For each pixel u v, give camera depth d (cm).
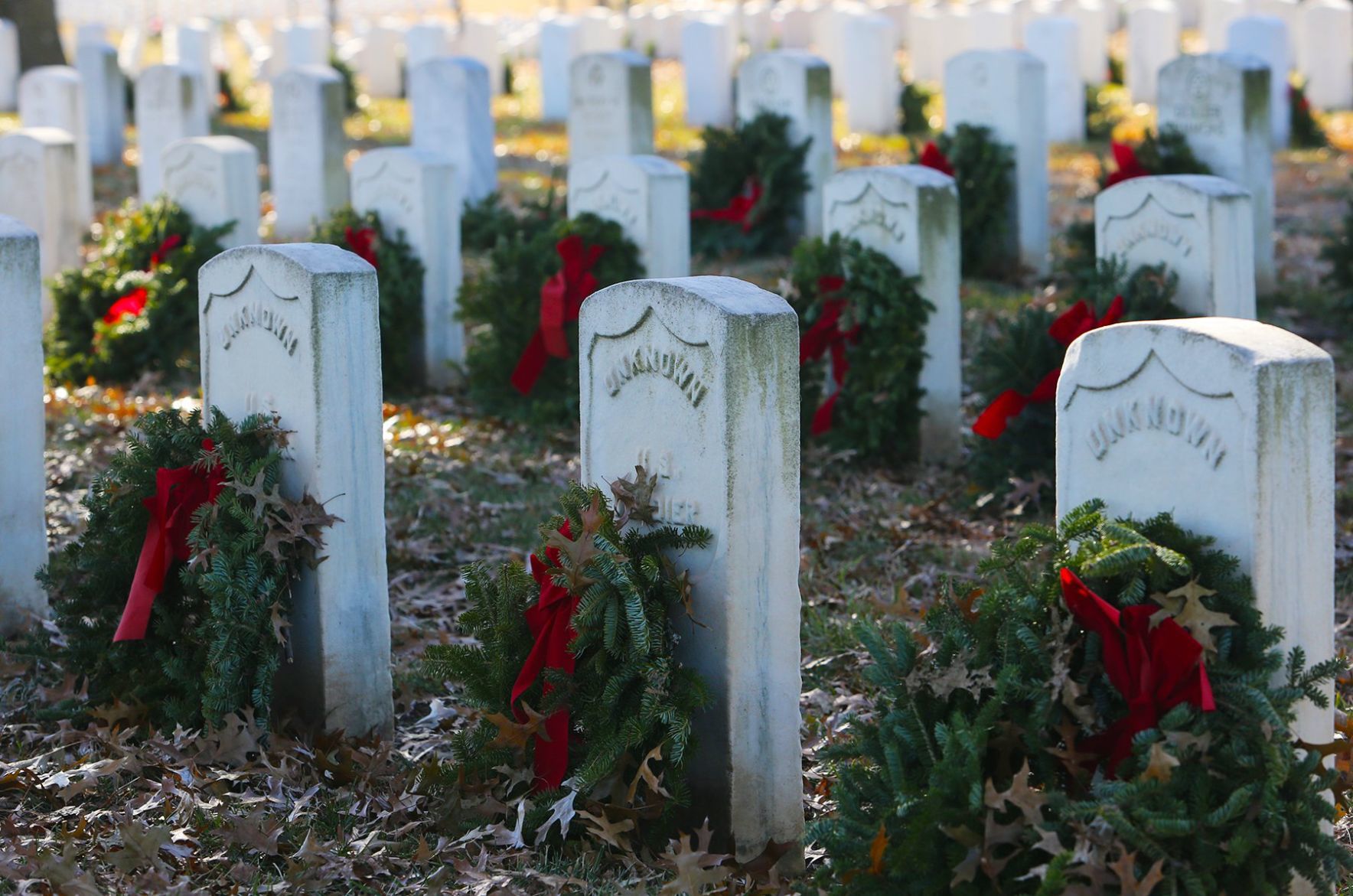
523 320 934
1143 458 373
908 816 358
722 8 3366
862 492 798
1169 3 2623
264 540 482
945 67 1336
